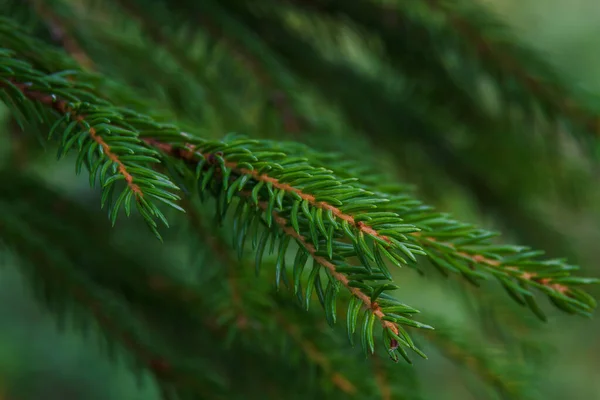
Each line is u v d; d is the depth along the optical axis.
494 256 0.62
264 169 0.61
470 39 0.91
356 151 0.82
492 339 0.78
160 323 0.81
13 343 2.28
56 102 0.61
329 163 0.66
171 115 0.68
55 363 2.28
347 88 1.00
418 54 0.96
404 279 1.26
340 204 0.60
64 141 0.60
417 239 0.62
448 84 0.98
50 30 0.76
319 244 0.60
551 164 1.02
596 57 2.14
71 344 2.30
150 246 0.85
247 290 0.72
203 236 0.74
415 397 0.72
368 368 0.72
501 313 0.76
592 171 1.02
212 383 0.75
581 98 0.87
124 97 0.68
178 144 0.62
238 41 0.88
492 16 0.92
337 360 0.72
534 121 0.93
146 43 0.87
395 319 0.58
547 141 0.95
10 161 0.87
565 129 0.90
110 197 0.59
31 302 2.37
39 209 0.83
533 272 0.62
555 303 0.62
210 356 0.80
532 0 2.15
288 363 0.77
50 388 2.24
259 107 0.86
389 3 0.92
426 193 1.06
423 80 0.99
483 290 0.76
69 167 1.18
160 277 0.81
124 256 0.82
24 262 0.76
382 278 0.59
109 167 0.61
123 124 0.61
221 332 0.79
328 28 0.98
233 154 0.61
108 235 0.83
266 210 0.61
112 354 0.76
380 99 1.01
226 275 0.73
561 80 0.89
